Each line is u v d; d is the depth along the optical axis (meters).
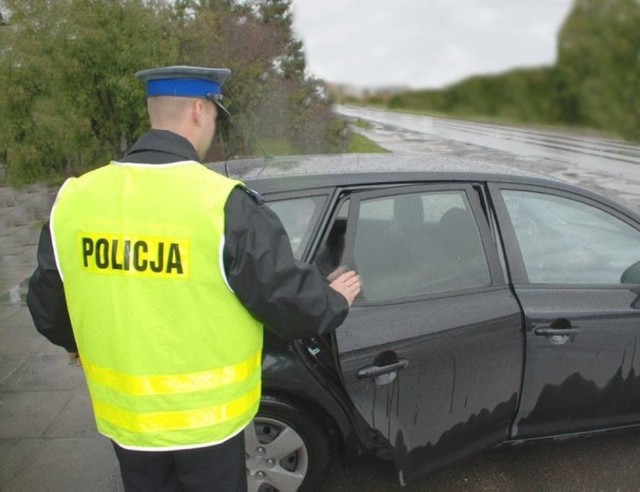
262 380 2.24
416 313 2.33
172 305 1.50
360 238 2.37
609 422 2.70
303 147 10.29
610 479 2.74
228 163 2.85
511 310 2.44
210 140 1.70
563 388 2.54
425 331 2.31
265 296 1.49
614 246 2.74
